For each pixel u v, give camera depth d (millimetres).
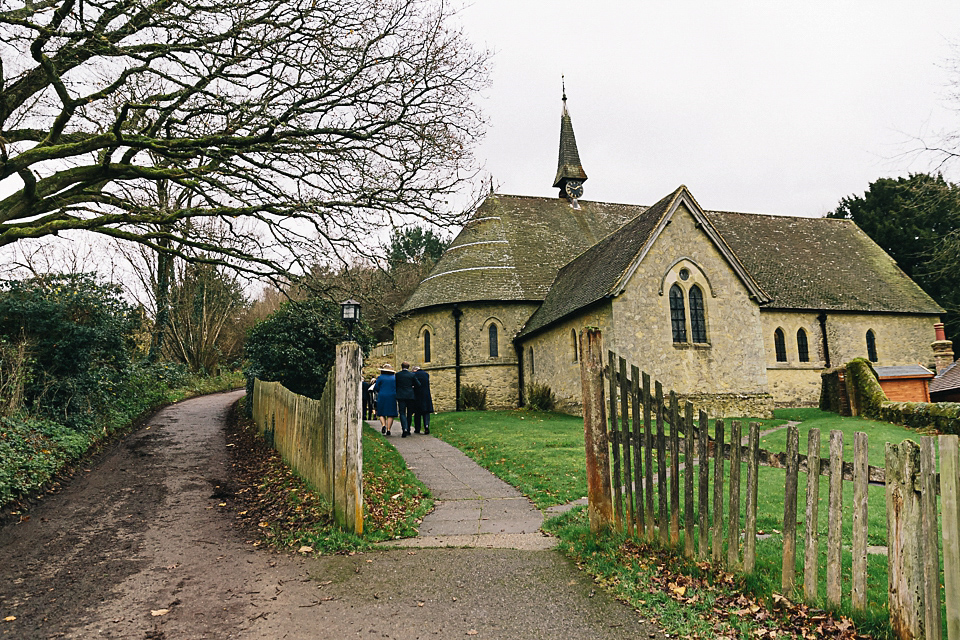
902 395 19641
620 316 20234
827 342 27984
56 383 12695
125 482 10516
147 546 7078
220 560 6520
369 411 22641
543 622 4777
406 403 17094
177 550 6918
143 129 11656
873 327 28984
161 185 14930
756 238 31234
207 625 4852
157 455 13125
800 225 33625
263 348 19312
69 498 9328
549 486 9844
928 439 3840
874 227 40281
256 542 7199
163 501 9305
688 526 5617
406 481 10305
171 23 11023
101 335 14047
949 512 3703
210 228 14703
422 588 5531
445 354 28250
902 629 3936
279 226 13273
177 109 11805
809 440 4633
